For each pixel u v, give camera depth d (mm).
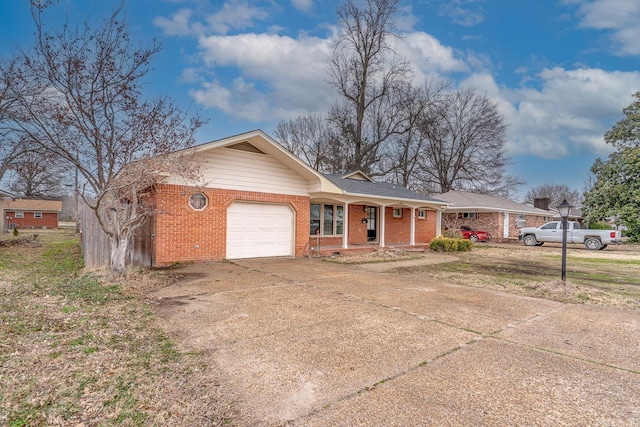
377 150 31234
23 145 10156
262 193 12047
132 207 8391
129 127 7727
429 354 3861
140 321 4902
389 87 29312
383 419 2590
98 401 2791
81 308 5426
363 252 15266
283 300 6270
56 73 7402
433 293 7188
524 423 2572
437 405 2797
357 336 4414
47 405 2711
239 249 11617
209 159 10789
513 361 3717
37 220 41094
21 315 4902
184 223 10359
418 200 17750
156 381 3146
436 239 17766
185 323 4855
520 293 7395
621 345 4293
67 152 7586
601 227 27875
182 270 9297
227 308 5668
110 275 7770
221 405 2777
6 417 2537
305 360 3652
